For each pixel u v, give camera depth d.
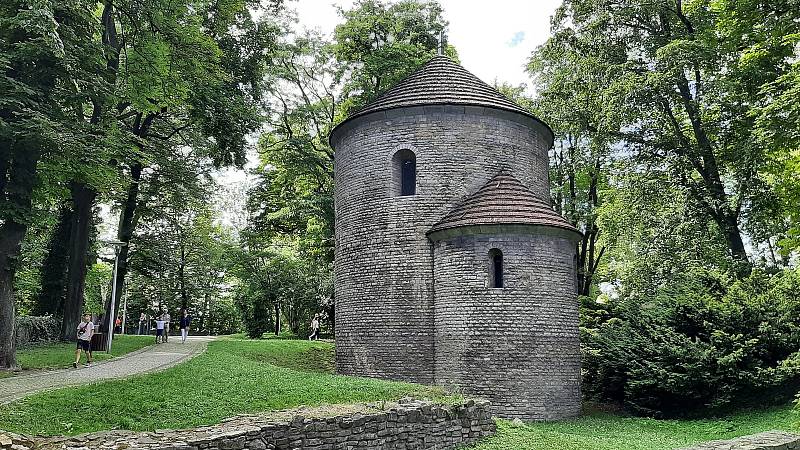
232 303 59.12
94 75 18.38
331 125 35.50
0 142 16.97
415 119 21.67
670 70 24.06
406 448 11.92
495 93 23.09
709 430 17.45
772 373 18.22
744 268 24.16
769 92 21.80
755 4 22.06
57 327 29.47
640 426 18.28
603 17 26.70
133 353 24.58
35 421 9.98
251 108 29.00
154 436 9.11
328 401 12.59
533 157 22.66
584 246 36.69
